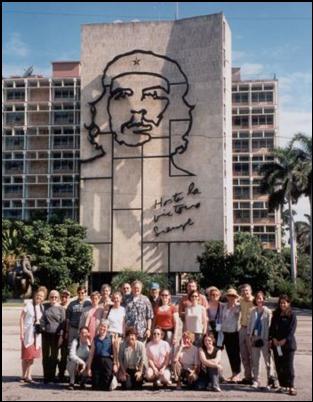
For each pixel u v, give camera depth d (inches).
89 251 2138.3
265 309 472.7
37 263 2027.6
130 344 464.1
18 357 652.1
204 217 2176.4
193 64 2271.2
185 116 2250.2
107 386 452.4
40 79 3415.4
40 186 3356.3
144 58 2321.6
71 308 499.8
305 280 2079.2
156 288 511.8
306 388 470.6
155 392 447.2
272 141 3494.1
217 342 475.5
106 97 2336.4
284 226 3555.6
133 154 2278.5
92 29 2379.4
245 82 3543.3
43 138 3390.7
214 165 2196.1
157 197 2235.5
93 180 2300.7
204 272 1876.2
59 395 430.3
